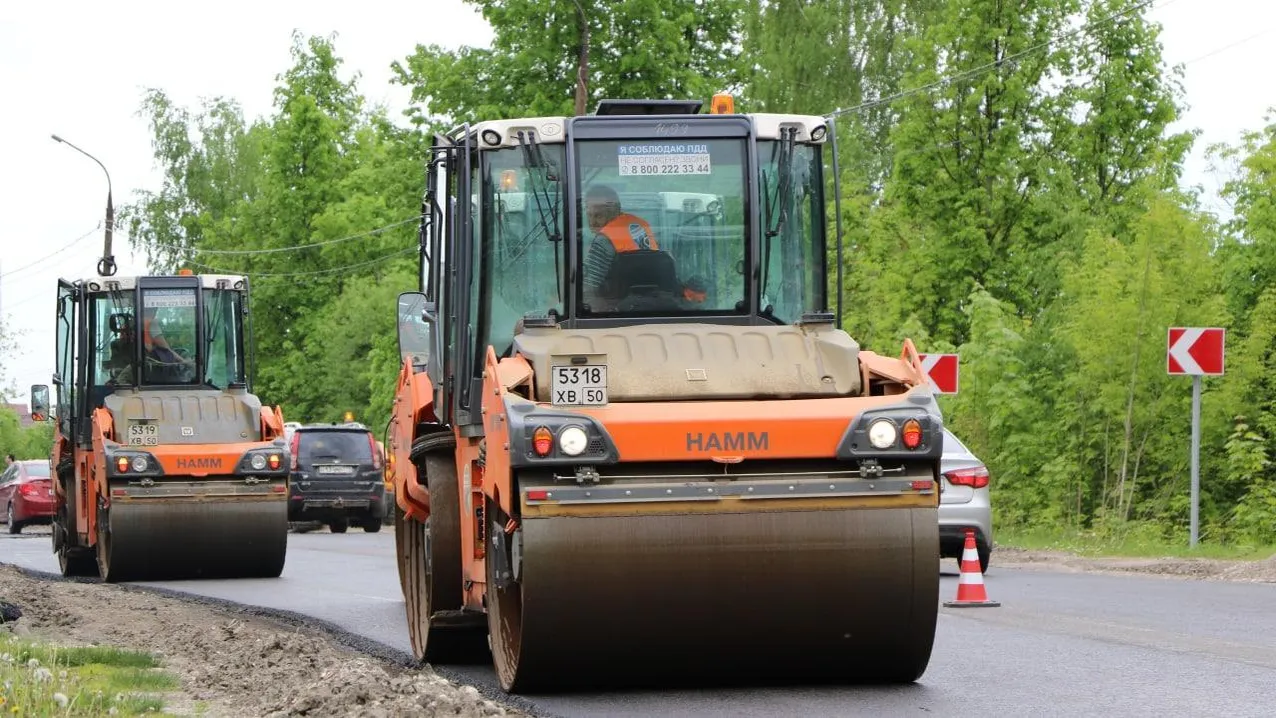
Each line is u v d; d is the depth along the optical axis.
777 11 127.00
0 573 45.62
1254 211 60.41
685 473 18.91
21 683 19.09
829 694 19.75
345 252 145.12
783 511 18.78
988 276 82.94
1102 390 56.28
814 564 18.78
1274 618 28.89
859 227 94.19
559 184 22.12
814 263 22.30
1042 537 56.38
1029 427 60.75
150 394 46.97
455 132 23.62
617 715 18.44
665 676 19.69
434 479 24.11
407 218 102.88
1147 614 29.80
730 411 19.02
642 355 20.30
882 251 88.06
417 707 18.11
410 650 27.06
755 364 20.22
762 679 20.64
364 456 81.56
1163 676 21.14
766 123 22.34
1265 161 60.56
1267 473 55.56
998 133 83.19
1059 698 19.28
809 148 22.48
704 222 22.16
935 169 83.88
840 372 20.22
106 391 47.50
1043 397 60.97
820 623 19.05
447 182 23.30
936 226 84.00
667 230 22.09
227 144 181.75
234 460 45.00
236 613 34.41
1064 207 81.94
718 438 18.81
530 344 20.58
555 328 21.16
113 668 23.66
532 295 22.08
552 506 18.56
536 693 20.12
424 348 27.67
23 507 88.19
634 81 93.38
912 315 75.00
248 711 19.41
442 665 24.81
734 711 18.58
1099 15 84.88
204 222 162.00
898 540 18.86
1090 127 85.62
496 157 22.25
